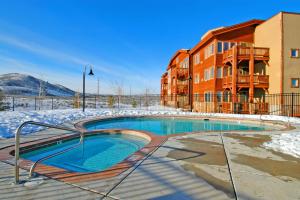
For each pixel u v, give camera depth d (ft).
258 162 14.17
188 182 10.58
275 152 16.92
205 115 51.26
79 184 10.07
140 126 42.50
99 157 20.35
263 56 56.90
